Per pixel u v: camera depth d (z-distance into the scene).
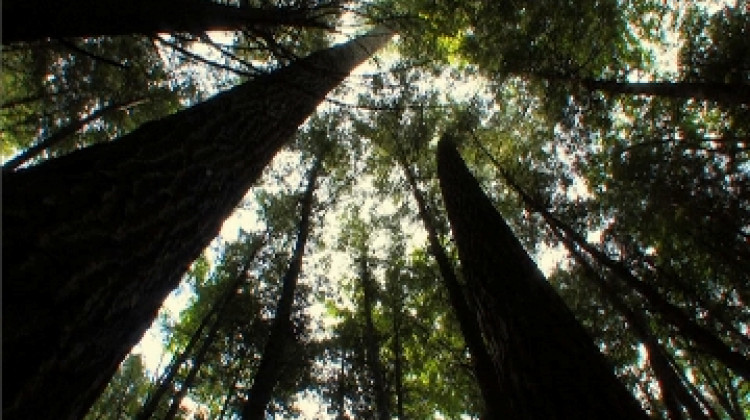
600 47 8.76
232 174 2.86
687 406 6.52
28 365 1.25
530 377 2.32
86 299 1.50
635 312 8.84
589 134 9.18
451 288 5.26
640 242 8.77
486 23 8.27
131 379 18.78
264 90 3.70
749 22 7.05
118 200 1.83
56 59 7.89
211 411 13.52
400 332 12.50
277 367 6.22
